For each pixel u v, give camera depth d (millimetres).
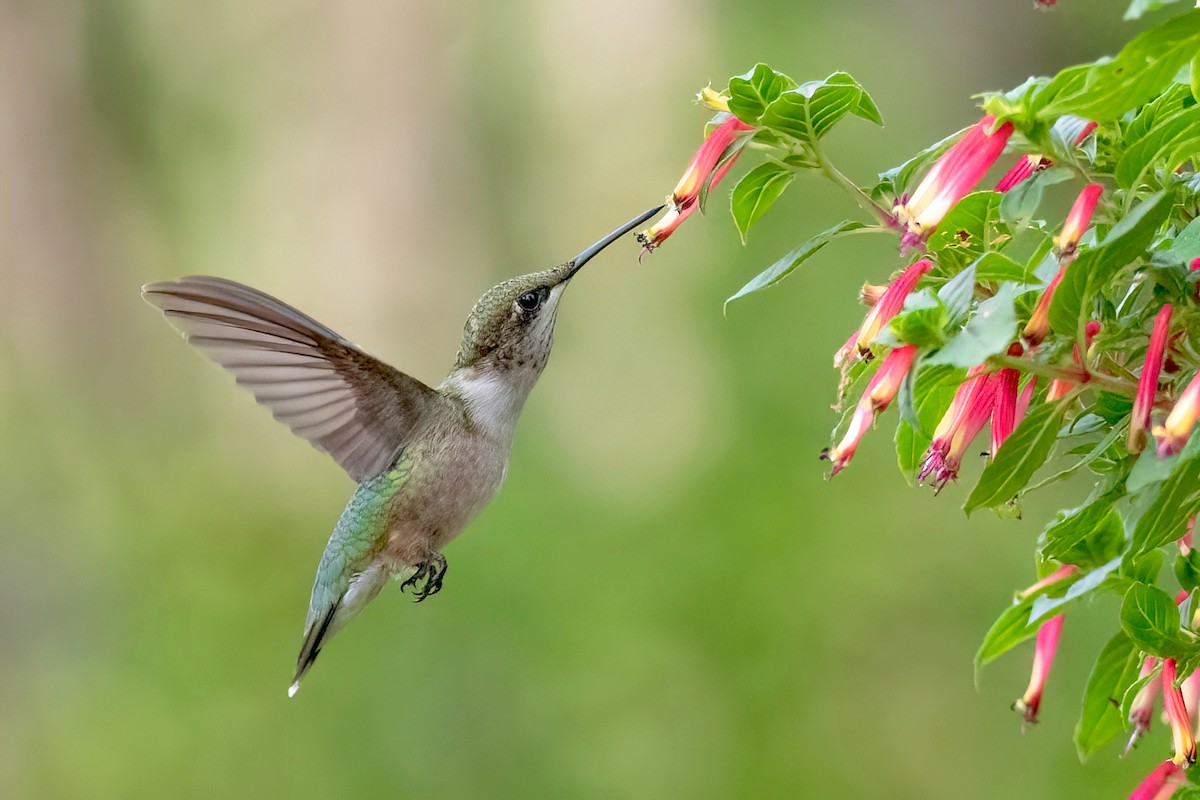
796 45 14766
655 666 12727
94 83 19422
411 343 18516
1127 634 4512
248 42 19359
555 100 17438
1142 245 3750
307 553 15469
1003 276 4039
